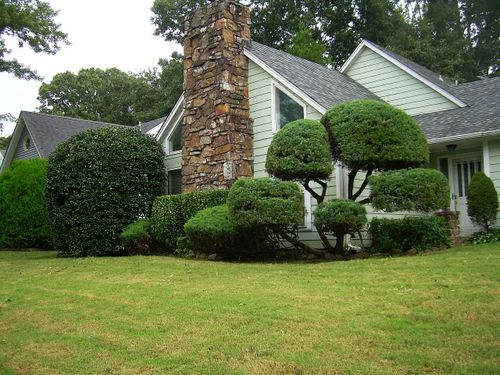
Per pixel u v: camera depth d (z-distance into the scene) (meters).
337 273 7.36
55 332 5.23
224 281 7.31
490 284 5.84
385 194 9.02
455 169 13.61
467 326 4.45
